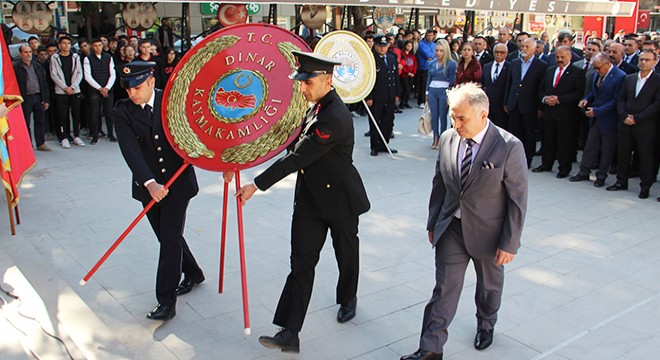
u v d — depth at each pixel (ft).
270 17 37.68
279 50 12.76
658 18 56.13
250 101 12.68
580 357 12.30
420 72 45.85
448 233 11.72
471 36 49.37
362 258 17.38
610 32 56.24
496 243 11.40
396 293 15.21
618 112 23.52
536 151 31.42
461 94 10.66
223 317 13.98
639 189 24.70
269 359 12.29
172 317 13.88
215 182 25.11
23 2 30.55
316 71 11.64
